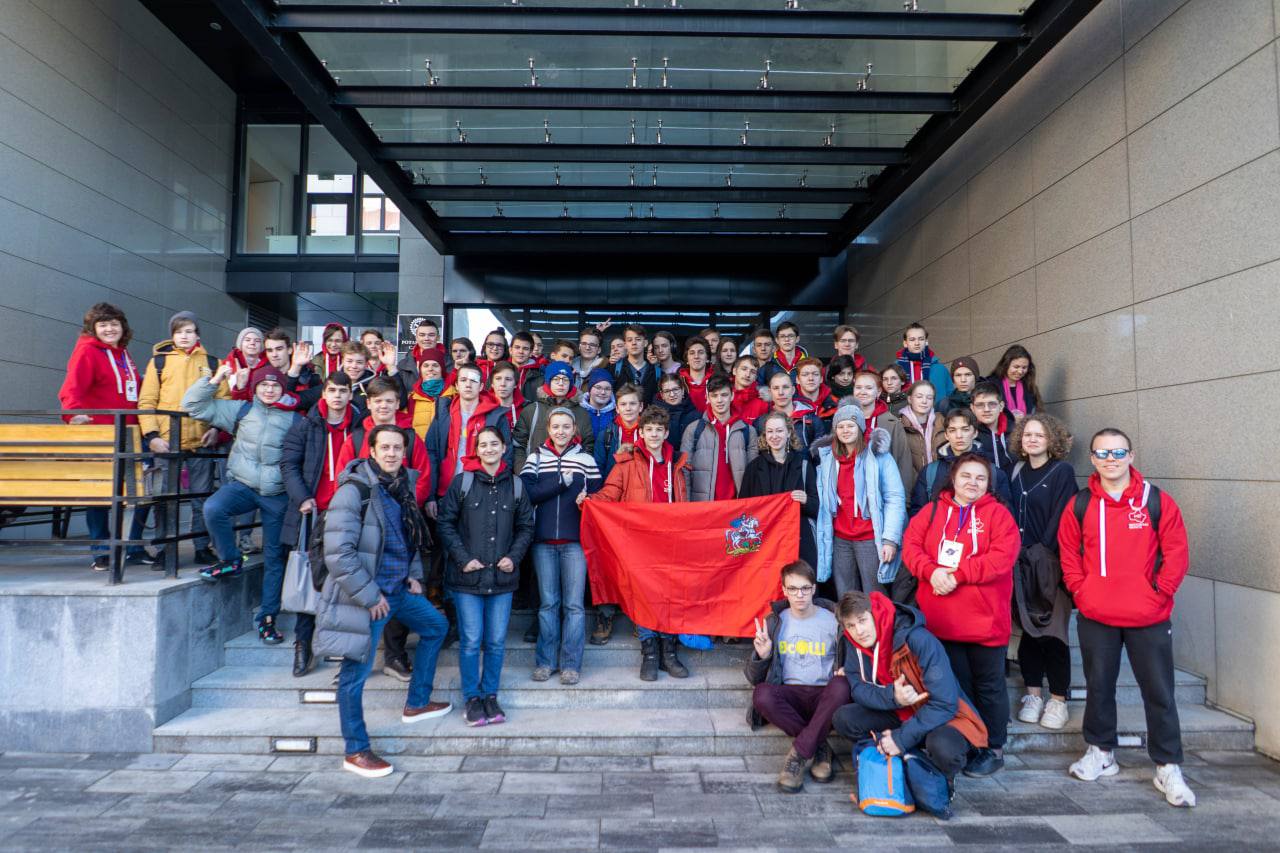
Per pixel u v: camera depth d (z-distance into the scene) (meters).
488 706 4.65
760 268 12.08
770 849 3.42
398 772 4.25
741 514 5.14
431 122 7.79
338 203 14.02
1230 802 3.92
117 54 10.23
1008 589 4.25
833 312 12.23
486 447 4.65
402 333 11.97
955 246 8.70
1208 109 5.09
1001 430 5.71
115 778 4.15
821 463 5.18
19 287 8.35
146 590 4.59
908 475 5.46
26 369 8.45
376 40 6.45
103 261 9.90
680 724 4.64
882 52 6.60
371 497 4.12
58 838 3.47
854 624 3.99
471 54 6.66
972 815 3.77
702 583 5.09
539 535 5.02
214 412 5.37
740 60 6.76
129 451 5.04
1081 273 6.42
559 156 8.29
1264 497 4.61
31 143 8.55
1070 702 4.96
